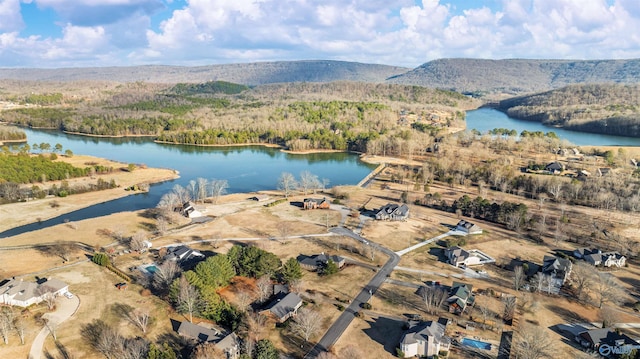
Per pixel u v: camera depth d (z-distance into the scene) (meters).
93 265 130.25
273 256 123.50
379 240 152.38
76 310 103.69
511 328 98.81
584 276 116.00
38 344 90.56
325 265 126.94
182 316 102.00
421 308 107.38
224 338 88.31
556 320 102.44
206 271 111.62
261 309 105.06
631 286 120.69
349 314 104.25
